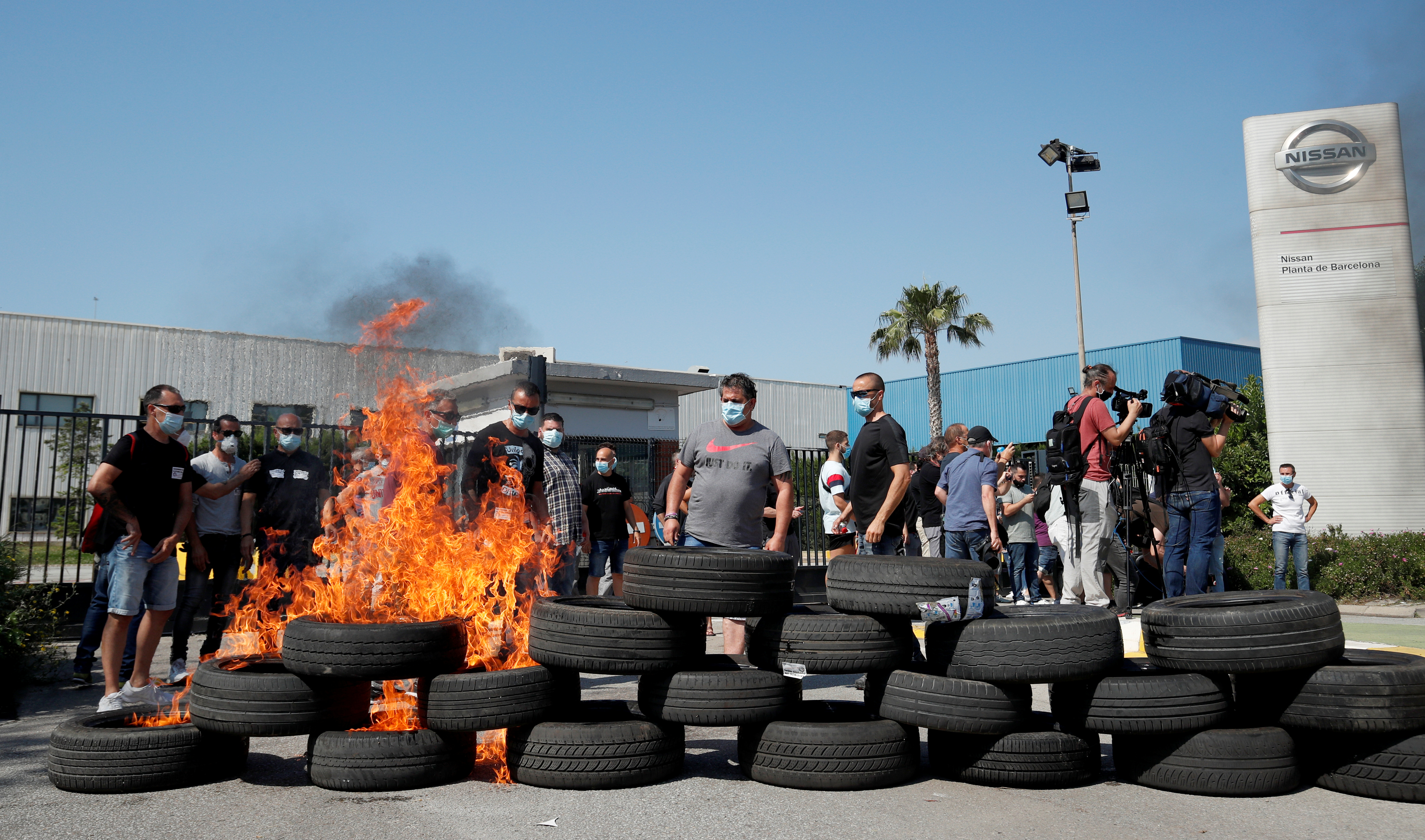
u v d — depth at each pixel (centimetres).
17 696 703
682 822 383
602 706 492
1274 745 416
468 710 436
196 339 2812
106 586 749
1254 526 1661
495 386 1448
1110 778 456
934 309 3775
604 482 986
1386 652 475
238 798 424
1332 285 1542
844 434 841
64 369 2702
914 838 362
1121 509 937
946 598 444
